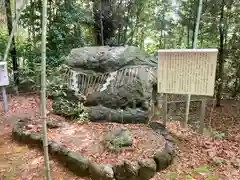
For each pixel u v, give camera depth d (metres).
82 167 2.60
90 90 4.00
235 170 2.85
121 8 6.73
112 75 4.01
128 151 2.81
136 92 3.81
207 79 3.26
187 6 5.69
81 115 3.75
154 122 3.77
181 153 3.13
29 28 6.24
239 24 5.42
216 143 3.49
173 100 5.57
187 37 6.24
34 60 5.82
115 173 2.50
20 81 5.95
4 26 6.58
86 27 6.97
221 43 5.60
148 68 4.04
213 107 5.78
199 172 2.76
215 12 5.37
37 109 4.67
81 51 4.41
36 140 3.20
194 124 4.65
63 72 4.34
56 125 3.52
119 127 3.35
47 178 2.21
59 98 4.09
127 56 4.10
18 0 6.16
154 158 2.72
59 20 6.09
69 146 2.94
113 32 6.96
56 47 6.03
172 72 3.37
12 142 3.42
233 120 5.12
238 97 6.40
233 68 5.98
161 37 6.77
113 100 3.83
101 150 2.84
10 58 5.98
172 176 2.66
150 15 6.78
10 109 4.68
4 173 2.72
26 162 2.92
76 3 6.56
